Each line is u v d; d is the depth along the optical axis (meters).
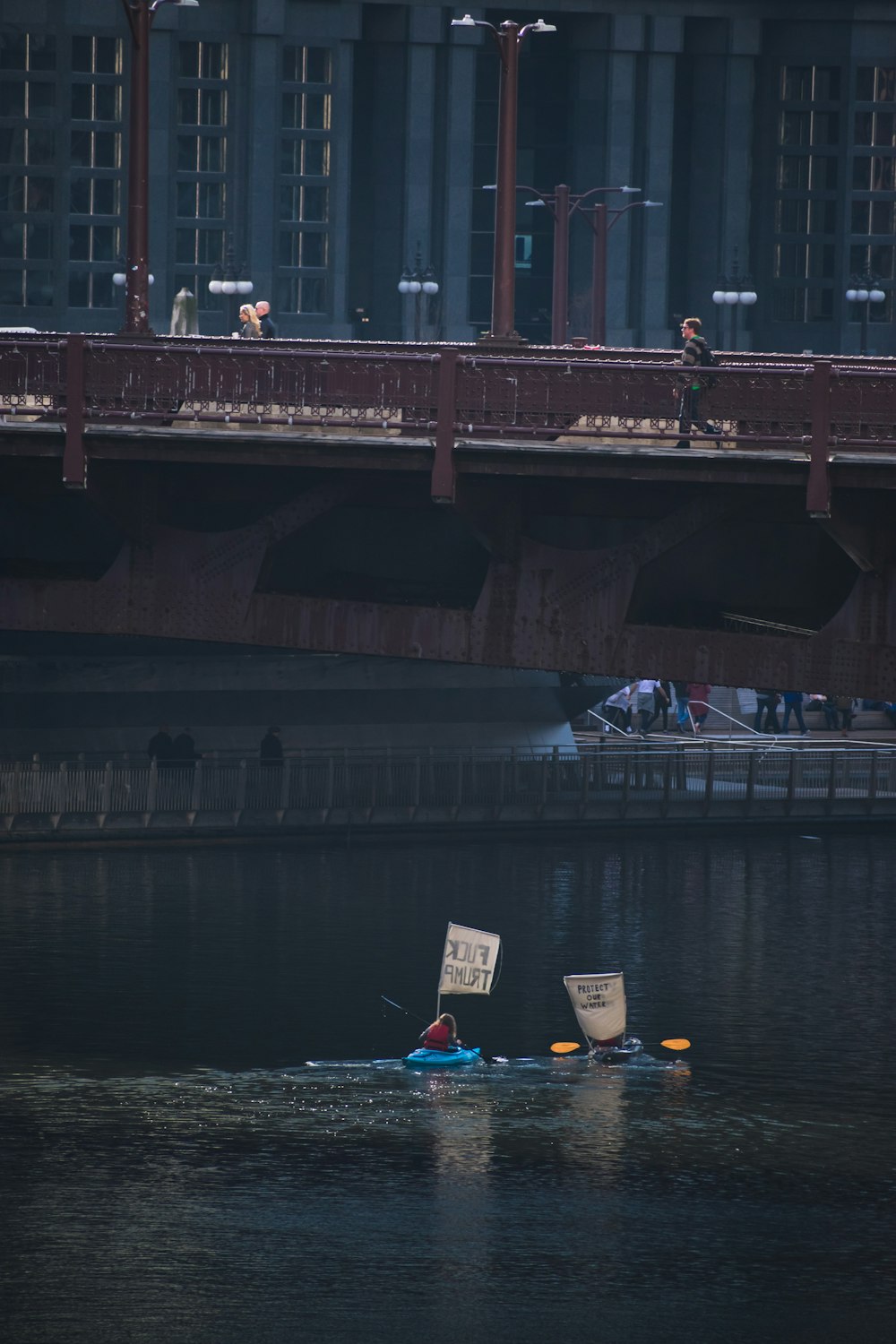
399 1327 63.88
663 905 122.88
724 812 149.25
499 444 78.31
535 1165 78.19
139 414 81.62
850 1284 67.56
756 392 76.25
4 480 87.69
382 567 90.25
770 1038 94.69
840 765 152.00
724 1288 66.75
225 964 105.06
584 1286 67.25
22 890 121.44
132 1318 64.12
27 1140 79.69
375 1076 88.56
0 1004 97.06
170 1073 87.94
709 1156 79.31
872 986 103.69
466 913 118.69
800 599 83.06
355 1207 73.62
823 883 130.38
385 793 142.25
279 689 144.12
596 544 87.31
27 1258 68.81
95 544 93.25
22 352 82.62
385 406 80.62
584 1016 91.88
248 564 84.56
